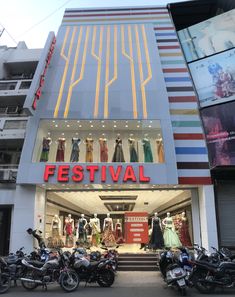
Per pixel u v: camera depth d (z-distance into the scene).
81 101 17.81
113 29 24.75
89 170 15.52
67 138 17.11
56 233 17.52
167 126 16.77
